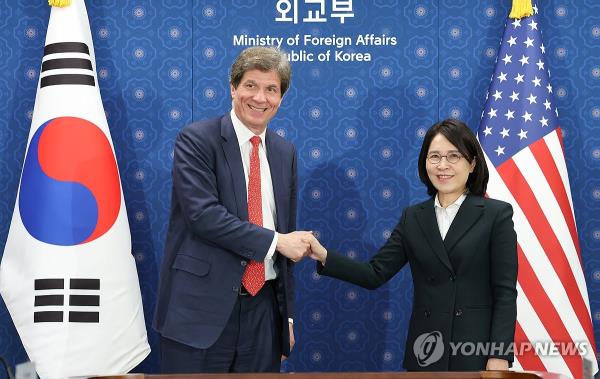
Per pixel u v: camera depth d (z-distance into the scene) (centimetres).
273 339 290
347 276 294
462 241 270
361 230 368
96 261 322
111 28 365
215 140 284
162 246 366
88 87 333
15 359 364
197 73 366
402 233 294
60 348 315
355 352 368
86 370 316
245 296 282
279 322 294
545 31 368
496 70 351
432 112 366
